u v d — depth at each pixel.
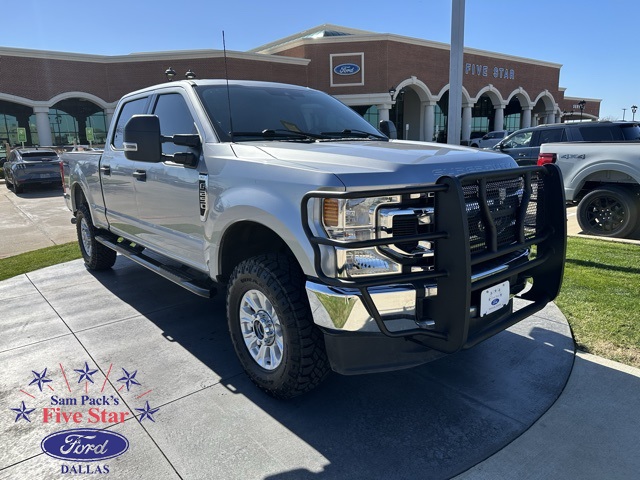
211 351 3.75
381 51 34.59
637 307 4.32
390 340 2.59
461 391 3.09
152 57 31.28
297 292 2.78
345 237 2.40
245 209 2.89
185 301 4.91
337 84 35.12
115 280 5.74
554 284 3.24
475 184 2.66
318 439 2.65
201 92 3.78
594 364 3.35
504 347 3.65
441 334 2.46
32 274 6.11
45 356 3.71
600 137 9.92
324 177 2.47
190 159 3.45
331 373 3.38
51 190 19.23
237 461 2.48
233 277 3.13
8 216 12.46
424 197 2.51
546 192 3.20
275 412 2.91
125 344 3.90
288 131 3.73
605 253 6.30
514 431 2.67
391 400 3.01
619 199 7.29
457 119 6.73
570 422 2.73
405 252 2.44
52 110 36.88
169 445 2.62
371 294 2.37
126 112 4.90
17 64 29.28
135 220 4.51
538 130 10.89
